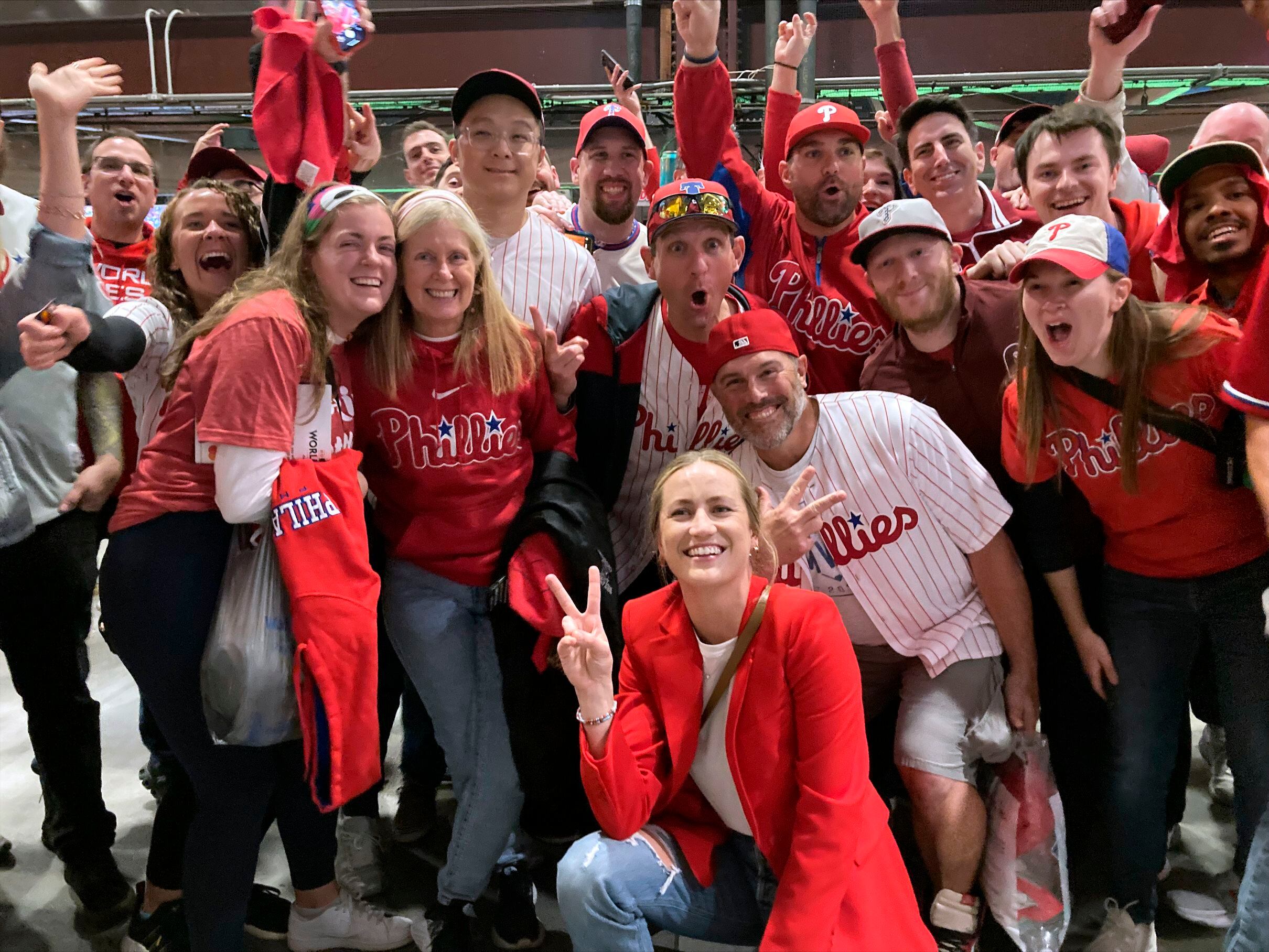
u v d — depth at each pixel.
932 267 2.55
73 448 2.65
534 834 2.79
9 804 3.13
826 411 2.46
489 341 2.32
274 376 1.99
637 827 2.00
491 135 2.68
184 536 2.03
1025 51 6.13
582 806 2.75
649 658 2.05
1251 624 2.17
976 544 2.41
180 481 2.04
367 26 2.46
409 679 2.67
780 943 1.82
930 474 2.39
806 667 1.92
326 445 2.13
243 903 2.12
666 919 2.01
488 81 2.66
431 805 2.96
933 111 3.27
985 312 2.62
